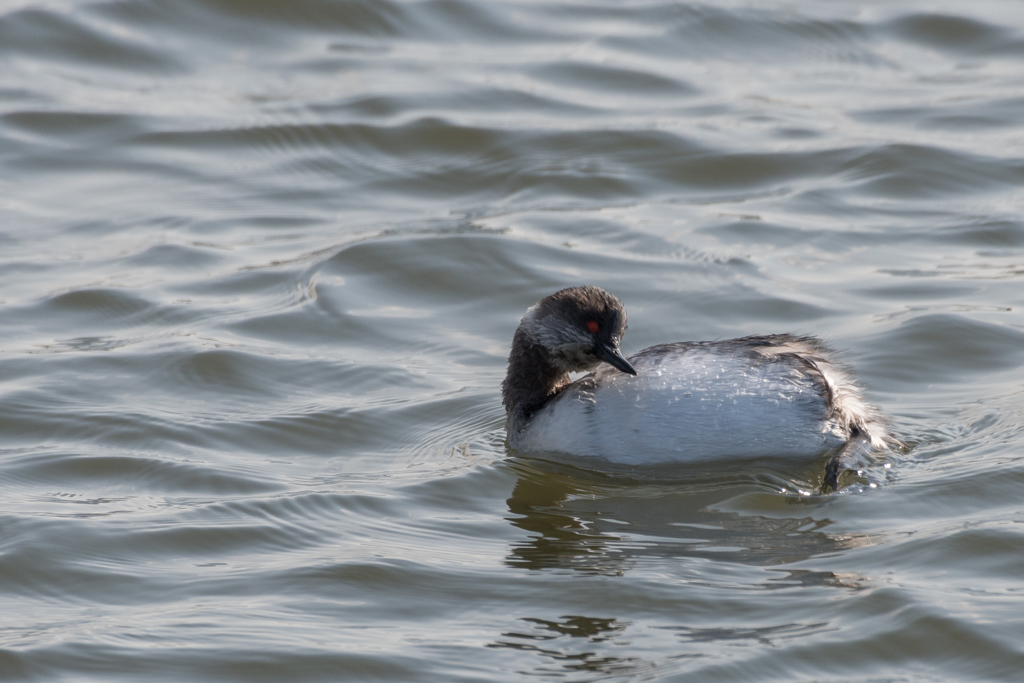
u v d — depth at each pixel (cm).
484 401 1353
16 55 2344
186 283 1652
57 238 1794
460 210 1906
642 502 1092
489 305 1603
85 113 2172
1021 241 1711
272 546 1033
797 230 1775
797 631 864
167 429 1269
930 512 1039
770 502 1068
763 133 2094
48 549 1016
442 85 2284
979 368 1367
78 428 1270
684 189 1947
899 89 2272
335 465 1212
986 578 927
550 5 2620
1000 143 2022
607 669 830
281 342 1496
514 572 972
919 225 1783
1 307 1575
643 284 1620
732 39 2480
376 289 1639
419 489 1143
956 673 820
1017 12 2559
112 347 1478
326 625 898
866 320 1492
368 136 2119
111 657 857
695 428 1125
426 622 901
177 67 2359
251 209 1905
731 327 1498
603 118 2167
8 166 2020
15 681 829
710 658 834
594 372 1229
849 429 1142
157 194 1950
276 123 2148
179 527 1059
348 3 2530
